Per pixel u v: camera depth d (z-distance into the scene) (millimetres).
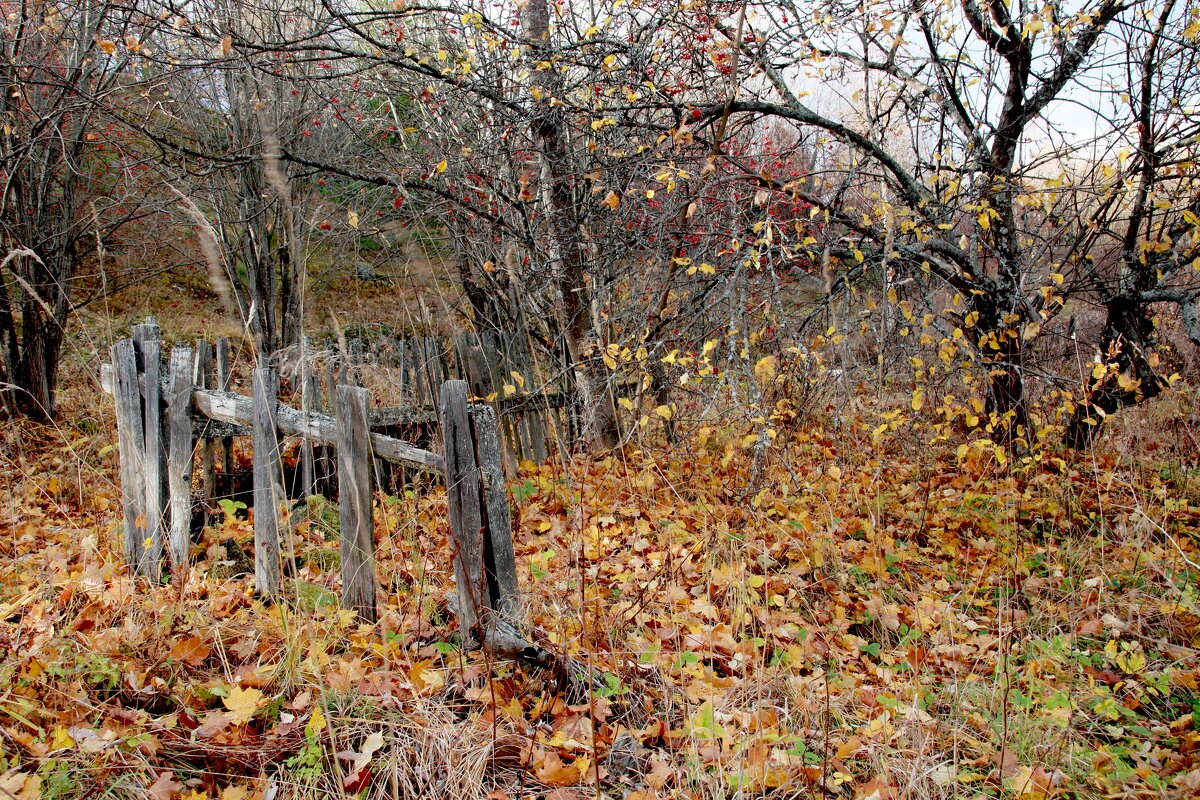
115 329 9047
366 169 7609
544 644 2812
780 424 4797
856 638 3475
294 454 4750
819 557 3965
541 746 2342
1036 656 3234
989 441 4633
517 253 6051
